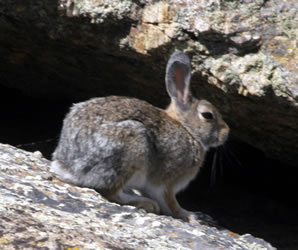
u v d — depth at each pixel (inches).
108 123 399.2
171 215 441.1
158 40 480.1
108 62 544.7
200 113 457.1
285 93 440.8
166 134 430.6
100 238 287.6
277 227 597.6
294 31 453.4
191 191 661.9
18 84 708.0
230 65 455.2
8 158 411.2
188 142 444.8
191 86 507.5
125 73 554.9
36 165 414.3
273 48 449.1
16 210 301.1
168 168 432.8
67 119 419.8
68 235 279.4
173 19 471.2
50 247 262.1
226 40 454.6
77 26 509.7
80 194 374.6
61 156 413.4
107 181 396.2
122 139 396.2
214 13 458.9
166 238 328.5
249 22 455.2
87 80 616.4
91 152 396.2
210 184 676.1
